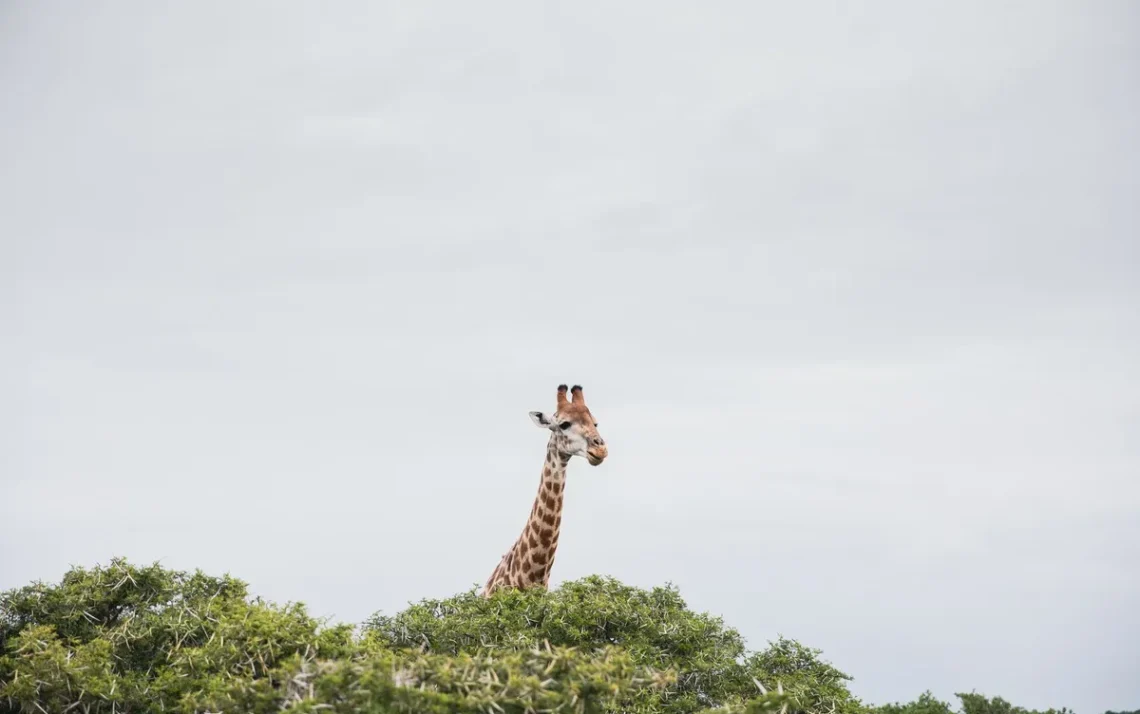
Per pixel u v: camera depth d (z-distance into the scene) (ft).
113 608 111.96
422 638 107.04
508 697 79.05
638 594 124.16
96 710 93.86
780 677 108.27
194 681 92.68
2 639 107.86
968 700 111.75
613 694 81.51
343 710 77.46
